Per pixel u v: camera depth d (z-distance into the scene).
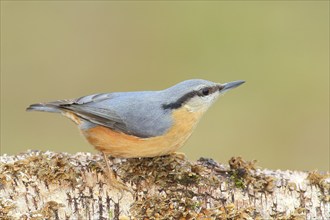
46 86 19.11
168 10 22.55
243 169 9.45
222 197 9.20
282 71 19.75
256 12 22.22
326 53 20.34
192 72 19.88
